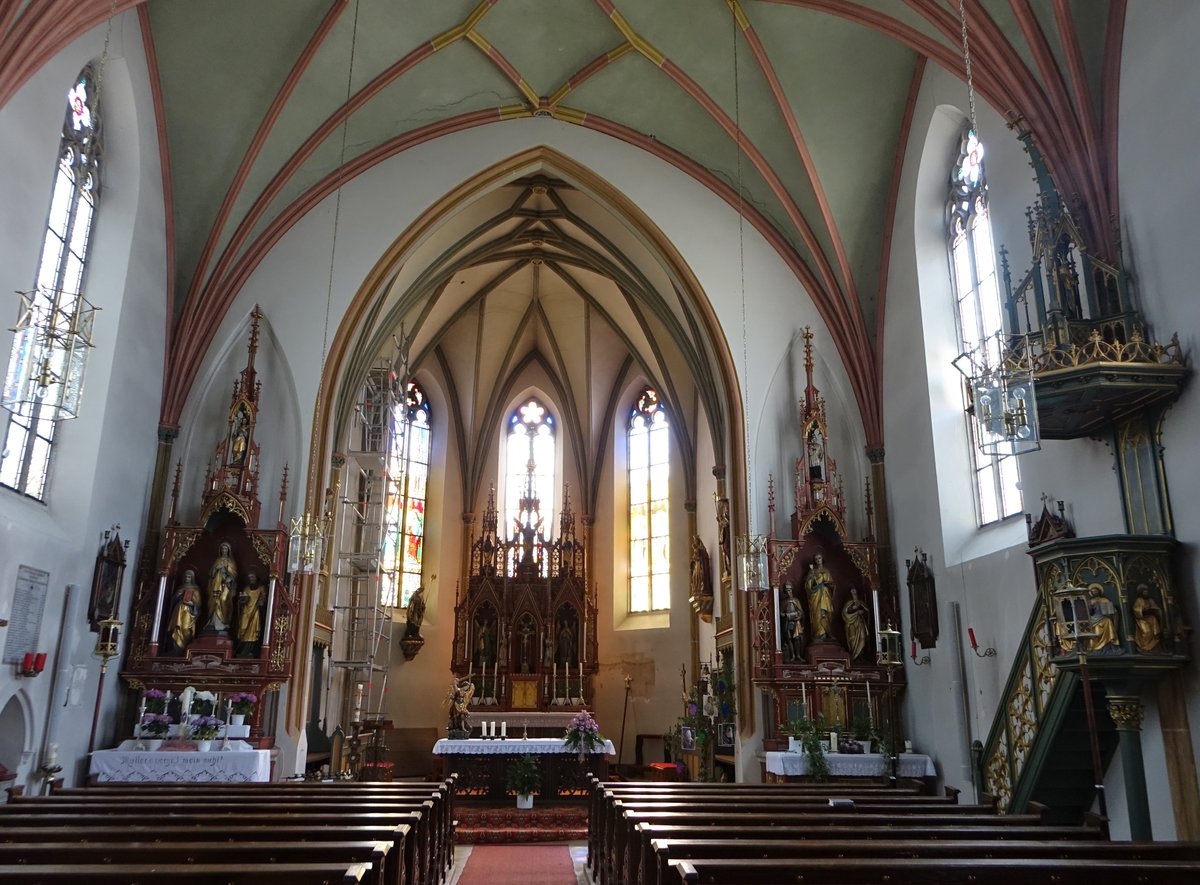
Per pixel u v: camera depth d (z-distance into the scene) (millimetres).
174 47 16406
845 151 18750
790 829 7945
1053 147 12383
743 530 19094
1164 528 10617
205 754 14828
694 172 20625
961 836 8000
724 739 22109
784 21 16875
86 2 12195
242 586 17641
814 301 20297
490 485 30875
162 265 17734
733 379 19844
